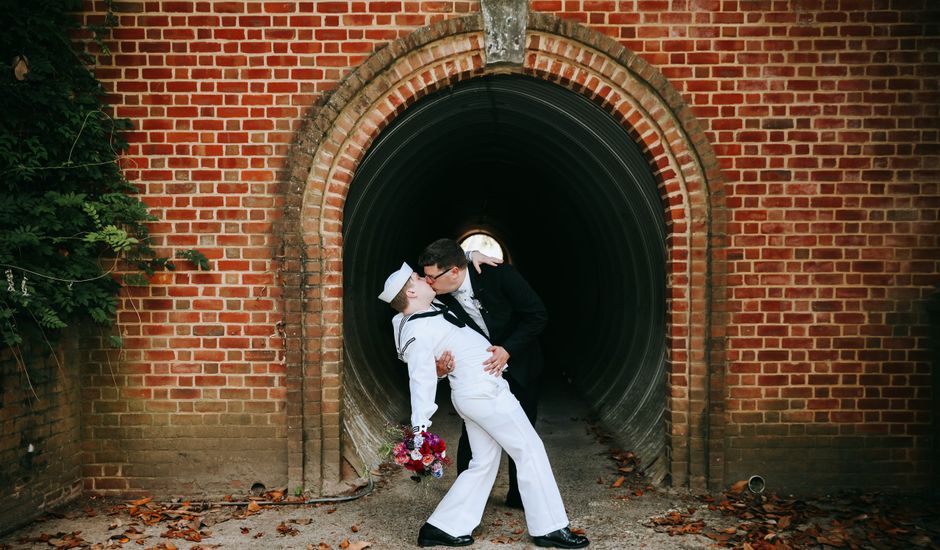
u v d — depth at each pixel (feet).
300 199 17.44
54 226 15.75
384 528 15.42
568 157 26.40
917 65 17.40
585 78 17.58
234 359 17.63
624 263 27.32
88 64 17.28
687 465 17.78
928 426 17.60
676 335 17.71
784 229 17.57
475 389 14.02
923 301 17.57
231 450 17.69
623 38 17.48
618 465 20.11
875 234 17.54
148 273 17.40
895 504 16.87
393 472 19.44
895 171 17.52
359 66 17.39
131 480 17.67
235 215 17.53
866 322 17.62
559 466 20.53
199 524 15.56
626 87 17.51
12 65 15.35
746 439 17.70
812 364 17.63
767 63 17.46
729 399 17.72
